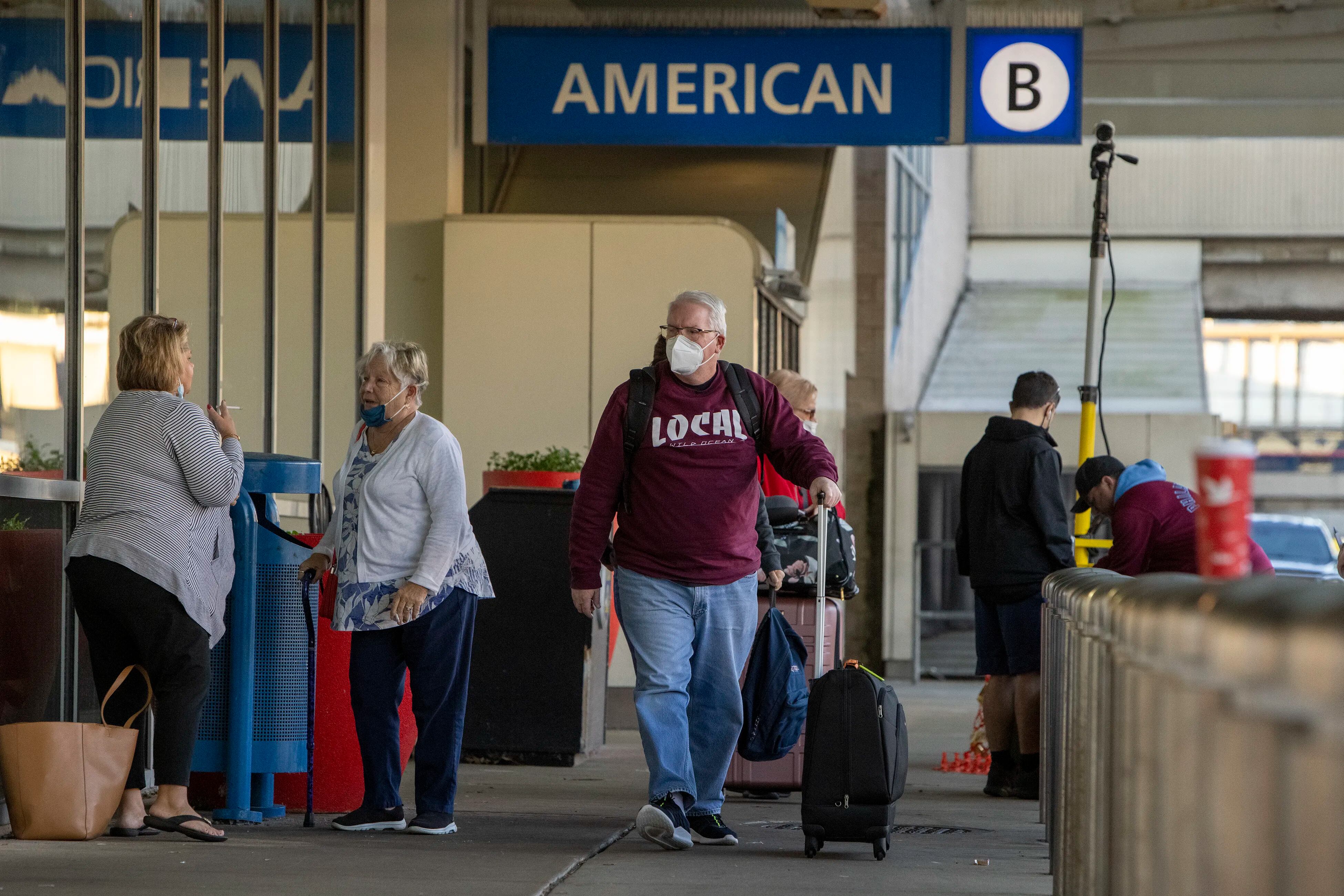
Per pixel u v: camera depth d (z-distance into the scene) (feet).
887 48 120.16
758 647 68.03
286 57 106.52
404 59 141.59
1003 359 366.63
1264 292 421.59
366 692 65.10
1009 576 85.66
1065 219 421.18
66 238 75.97
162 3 87.81
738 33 121.19
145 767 76.38
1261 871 14.76
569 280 139.95
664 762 61.57
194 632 60.64
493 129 122.31
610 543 63.52
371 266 120.67
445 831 64.80
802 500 85.20
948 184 375.45
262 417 102.01
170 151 88.69
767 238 178.09
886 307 262.26
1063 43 118.83
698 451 61.67
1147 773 20.86
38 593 69.97
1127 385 355.97
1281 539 236.02
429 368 141.18
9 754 60.49
